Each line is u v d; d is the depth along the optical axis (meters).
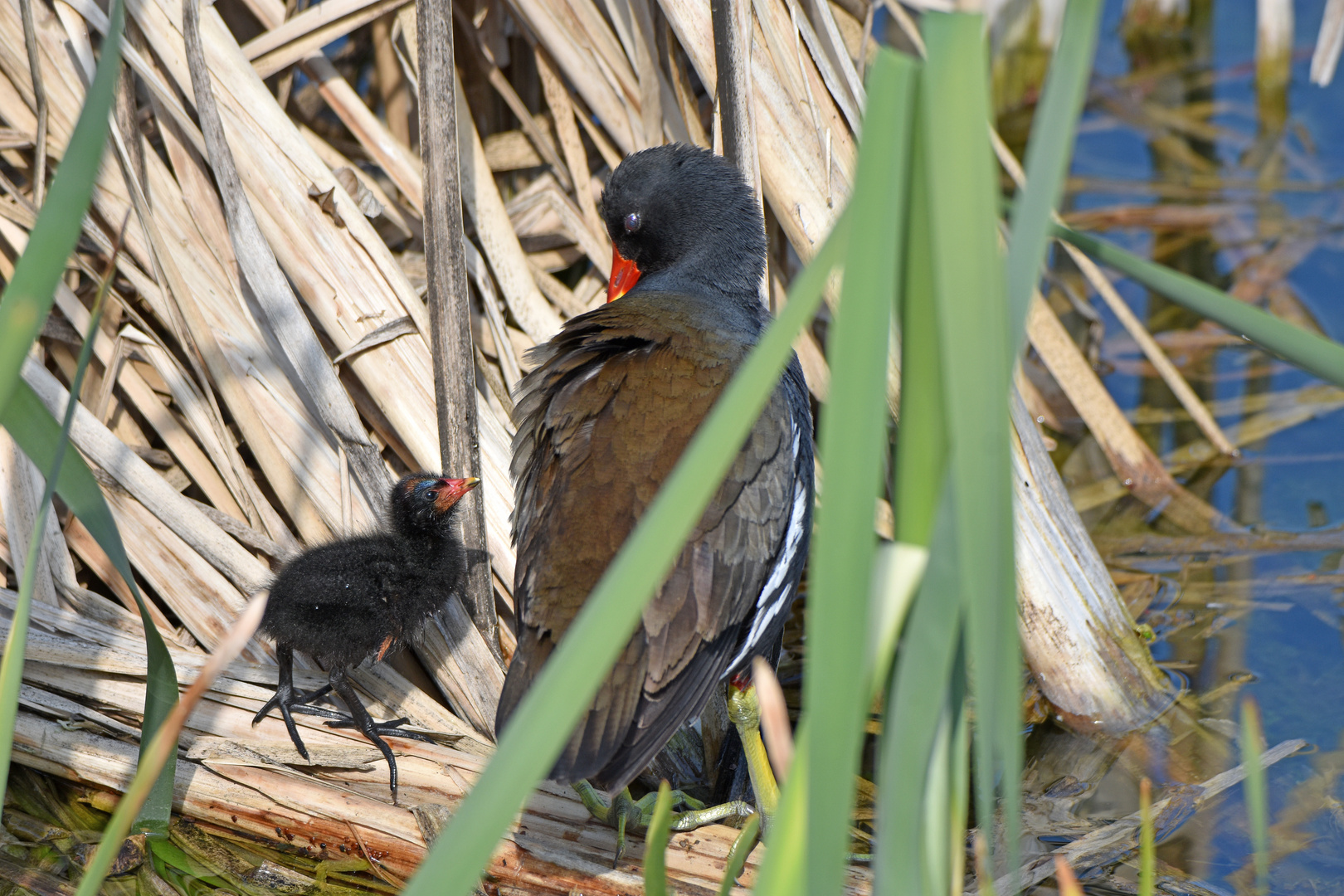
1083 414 8.32
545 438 5.40
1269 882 5.50
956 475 2.13
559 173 8.14
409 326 6.73
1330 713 6.54
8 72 7.06
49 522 6.33
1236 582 7.45
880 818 2.41
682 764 6.30
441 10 5.84
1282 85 11.72
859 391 2.09
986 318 2.09
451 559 5.96
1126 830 5.78
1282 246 10.12
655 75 7.33
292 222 6.74
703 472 2.05
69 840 5.51
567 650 2.06
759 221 6.42
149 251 6.72
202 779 5.73
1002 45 11.57
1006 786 2.39
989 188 2.08
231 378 6.59
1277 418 8.84
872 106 2.05
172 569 6.36
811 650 2.16
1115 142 11.53
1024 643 6.75
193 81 6.29
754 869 5.38
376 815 5.55
